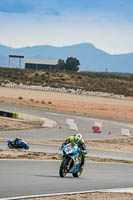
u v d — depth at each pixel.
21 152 59.41
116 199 26.22
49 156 57.03
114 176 40.75
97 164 52.81
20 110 158.00
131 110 198.62
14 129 100.62
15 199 23.38
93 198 25.94
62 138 88.75
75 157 34.50
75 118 146.75
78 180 34.25
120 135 107.00
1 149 61.59
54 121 129.62
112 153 72.19
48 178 33.47
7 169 38.16
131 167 52.97
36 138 85.31
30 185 28.95
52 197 25.05
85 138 93.62
